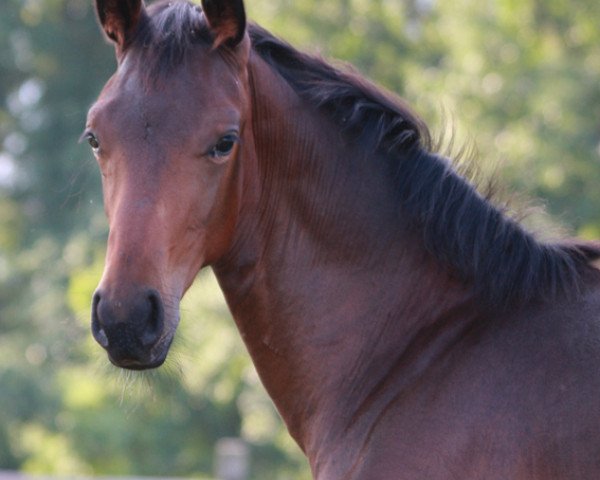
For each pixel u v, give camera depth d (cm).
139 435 2842
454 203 580
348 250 586
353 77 603
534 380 531
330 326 584
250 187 571
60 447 2914
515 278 562
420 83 2306
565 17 2317
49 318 3425
